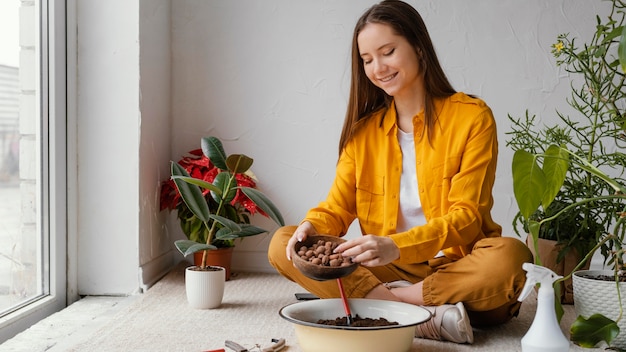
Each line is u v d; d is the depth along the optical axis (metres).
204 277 2.31
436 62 2.07
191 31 3.10
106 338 1.94
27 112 2.24
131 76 2.65
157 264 2.90
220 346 1.88
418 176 2.05
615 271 1.88
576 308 2.00
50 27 2.45
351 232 3.06
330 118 3.07
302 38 3.06
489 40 2.98
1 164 2.04
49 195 2.45
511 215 3.02
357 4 3.03
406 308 1.85
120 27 2.64
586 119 2.96
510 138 2.99
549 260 2.46
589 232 2.47
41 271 2.39
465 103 2.06
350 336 1.67
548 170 1.85
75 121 2.64
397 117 2.12
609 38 2.26
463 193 1.99
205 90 3.11
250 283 2.81
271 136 3.10
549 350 1.69
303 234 1.91
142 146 2.70
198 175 2.89
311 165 3.08
